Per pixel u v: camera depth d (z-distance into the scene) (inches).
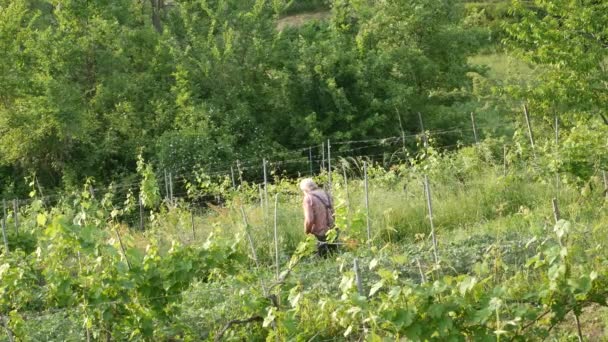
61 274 391.5
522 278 416.2
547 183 697.0
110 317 387.9
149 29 1418.6
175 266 392.2
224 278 506.3
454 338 307.9
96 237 382.9
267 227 658.8
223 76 1401.3
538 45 791.7
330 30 1526.8
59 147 1251.8
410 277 482.0
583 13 755.4
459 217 682.8
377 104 1330.0
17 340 410.6
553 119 919.7
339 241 595.8
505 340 318.0
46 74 1263.5
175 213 728.3
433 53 1434.5
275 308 365.7
